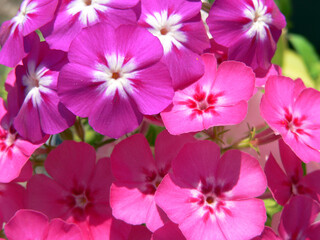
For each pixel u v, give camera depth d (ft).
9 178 0.32
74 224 0.31
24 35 0.32
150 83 0.31
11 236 0.31
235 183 0.32
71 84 0.30
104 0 0.32
